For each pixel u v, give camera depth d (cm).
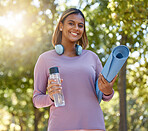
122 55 217
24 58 1062
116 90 1120
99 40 938
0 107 1681
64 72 242
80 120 232
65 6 1002
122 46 215
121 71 698
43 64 253
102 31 930
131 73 1022
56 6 1002
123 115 703
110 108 1966
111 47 927
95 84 248
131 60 930
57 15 969
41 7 973
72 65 246
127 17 664
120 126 705
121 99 702
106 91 231
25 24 1052
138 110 1980
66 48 258
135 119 2055
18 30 1064
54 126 235
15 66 1108
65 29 256
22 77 1251
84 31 276
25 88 1333
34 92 255
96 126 233
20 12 1012
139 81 1040
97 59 264
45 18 980
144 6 674
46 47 1035
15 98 1573
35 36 1070
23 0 988
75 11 257
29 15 1025
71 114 233
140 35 733
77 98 236
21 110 1603
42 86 254
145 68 985
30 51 1034
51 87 222
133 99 1923
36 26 1062
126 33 674
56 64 247
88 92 240
